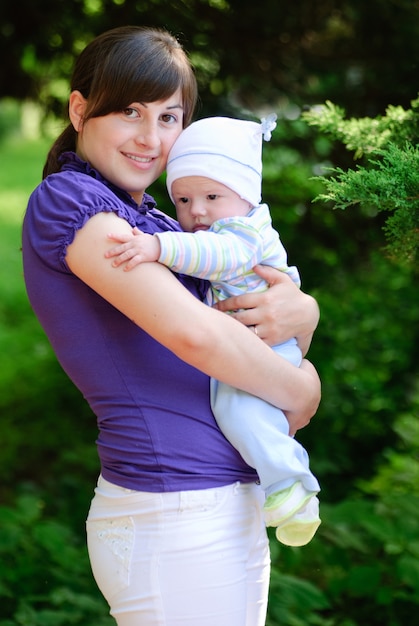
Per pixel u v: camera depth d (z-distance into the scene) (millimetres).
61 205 2475
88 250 2418
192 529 2428
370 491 6023
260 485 2600
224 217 2709
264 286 2729
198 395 2531
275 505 2477
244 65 5637
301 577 4988
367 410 6637
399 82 5434
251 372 2469
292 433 2689
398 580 4734
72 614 4309
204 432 2500
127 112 2633
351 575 4559
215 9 5508
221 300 2707
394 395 6672
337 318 6488
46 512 6020
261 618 2699
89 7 5699
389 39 5523
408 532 4746
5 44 5988
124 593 2479
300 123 5598
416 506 5039
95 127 2660
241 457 2547
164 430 2471
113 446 2510
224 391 2535
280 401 2562
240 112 5609
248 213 2766
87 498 6023
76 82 2713
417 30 5441
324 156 5602
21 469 6984
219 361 2414
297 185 5844
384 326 6707
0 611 4480
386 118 3238
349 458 6598
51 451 7250
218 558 2443
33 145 22531
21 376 8305
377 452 6645
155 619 2432
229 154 2684
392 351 6738
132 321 2494
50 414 7684
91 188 2502
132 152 2664
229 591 2457
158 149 2703
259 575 2650
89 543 2600
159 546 2432
